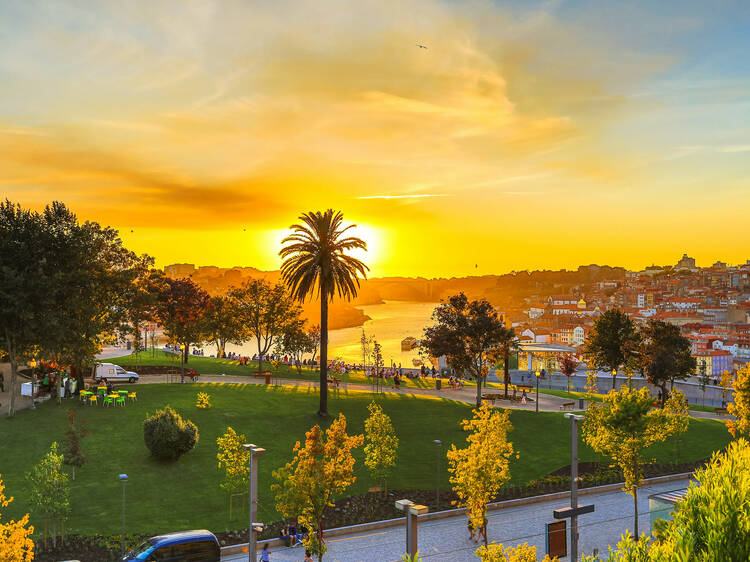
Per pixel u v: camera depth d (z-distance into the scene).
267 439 56.66
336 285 65.75
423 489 49.72
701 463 58.28
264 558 34.69
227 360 108.31
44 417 55.03
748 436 63.50
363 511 44.41
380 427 47.59
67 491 36.81
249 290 96.56
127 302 67.19
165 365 91.00
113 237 66.19
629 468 41.09
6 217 56.94
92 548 36.00
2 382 64.50
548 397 86.94
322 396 63.91
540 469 55.69
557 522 34.25
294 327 98.38
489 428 46.22
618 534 41.16
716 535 9.70
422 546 38.56
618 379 114.75
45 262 55.84
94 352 62.06
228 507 43.53
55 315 56.47
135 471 47.12
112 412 58.28
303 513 33.16
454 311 75.31
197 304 91.25
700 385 104.44
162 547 31.31
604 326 100.31
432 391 86.44
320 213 63.69
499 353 80.19
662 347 91.25
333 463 33.56
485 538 38.03
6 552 22.95
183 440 49.12
